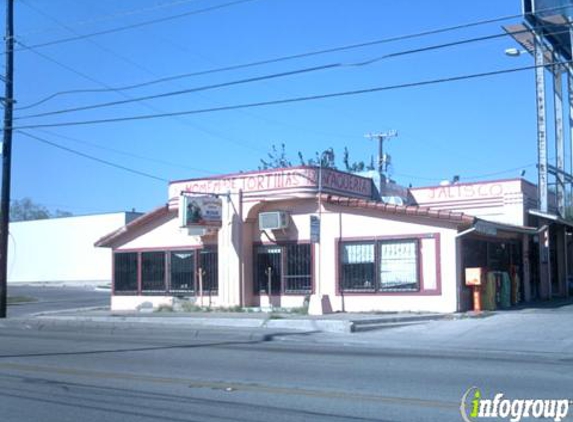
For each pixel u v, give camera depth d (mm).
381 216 23953
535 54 28844
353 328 19219
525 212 28328
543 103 28859
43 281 63781
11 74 26375
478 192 29234
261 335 18719
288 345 16891
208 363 13359
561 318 20516
